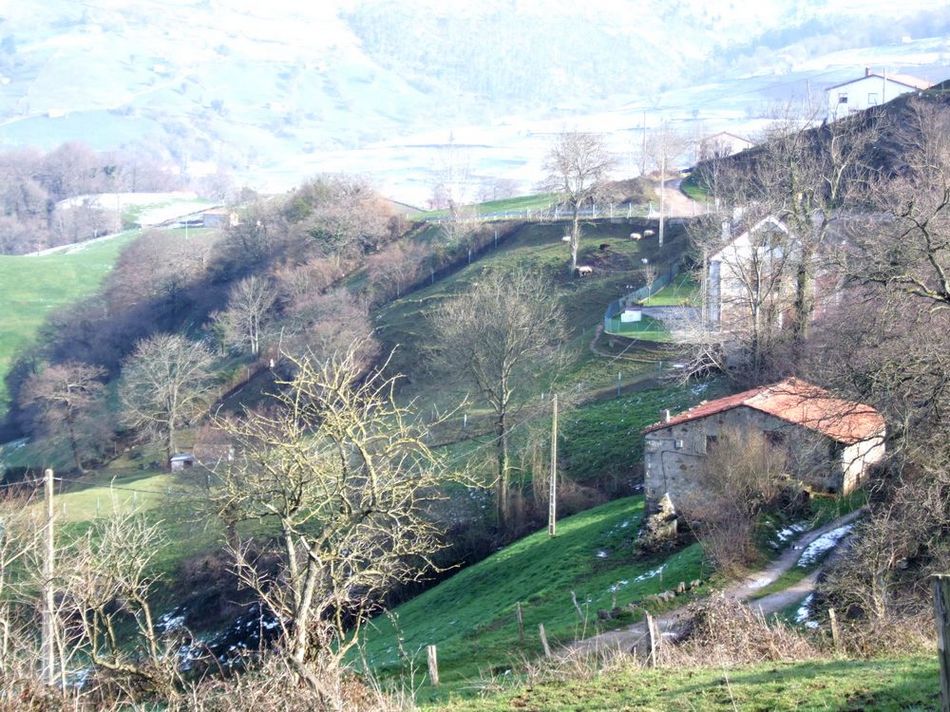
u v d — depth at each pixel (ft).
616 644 95.50
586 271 308.81
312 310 307.58
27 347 407.64
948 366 90.99
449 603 142.72
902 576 88.99
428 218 420.36
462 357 179.11
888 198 170.30
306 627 52.65
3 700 54.95
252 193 648.38
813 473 128.77
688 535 131.54
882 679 56.13
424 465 175.73
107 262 568.00
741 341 183.62
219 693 54.08
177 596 148.56
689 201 371.97
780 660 68.28
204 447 195.11
